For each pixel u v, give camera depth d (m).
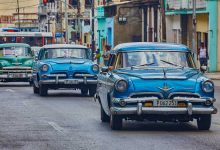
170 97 18.58
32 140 17.34
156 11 69.81
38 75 34.06
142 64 20.16
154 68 19.97
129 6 80.62
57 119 22.45
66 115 23.84
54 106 27.78
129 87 18.61
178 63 20.28
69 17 105.19
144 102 18.50
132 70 19.73
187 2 58.97
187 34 61.69
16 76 43.91
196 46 59.31
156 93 18.55
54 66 33.16
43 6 125.44
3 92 37.31
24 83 48.59
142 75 18.86
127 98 18.56
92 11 76.06
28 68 44.00
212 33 56.59
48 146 16.30
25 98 32.53
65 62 33.38
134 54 20.36
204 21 58.62
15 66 43.88
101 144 16.56
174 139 17.41
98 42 93.00
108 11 85.94
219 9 56.66
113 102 18.77
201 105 18.70
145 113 18.52
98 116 23.47
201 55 53.38
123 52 20.42
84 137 17.88
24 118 22.80
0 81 44.66
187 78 18.81
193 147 15.95
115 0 88.00
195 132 18.92
